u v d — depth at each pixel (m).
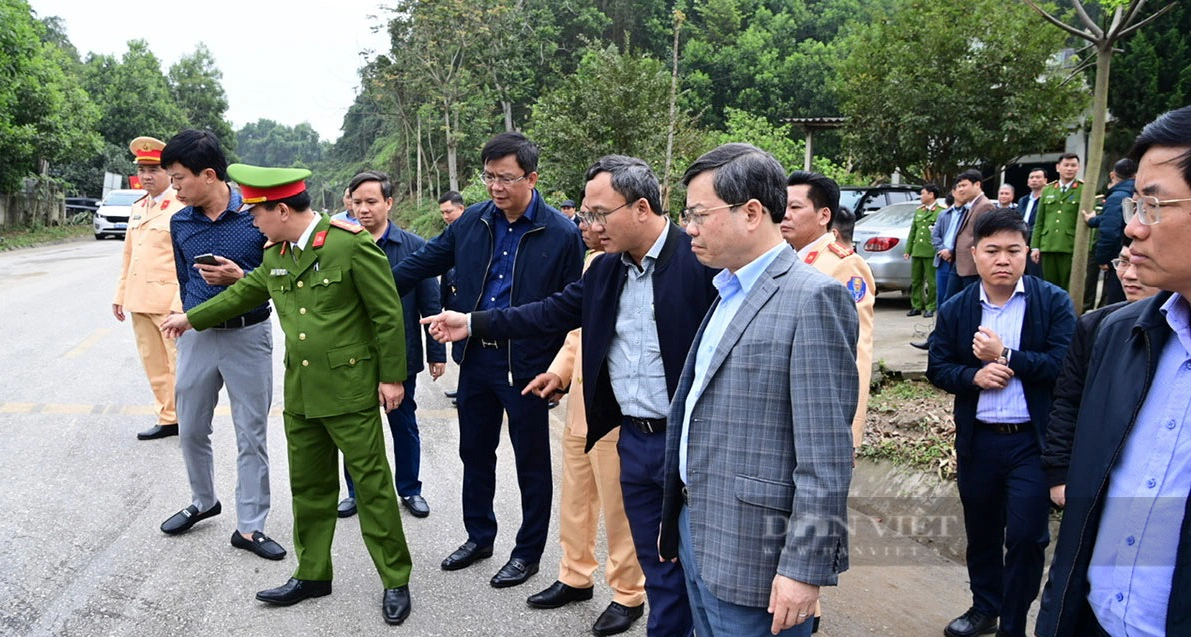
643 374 2.53
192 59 50.84
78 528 3.74
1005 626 2.75
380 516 3.01
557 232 3.30
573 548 3.14
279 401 6.14
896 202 11.48
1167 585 1.58
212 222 3.56
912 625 3.05
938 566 3.62
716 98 33.28
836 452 1.68
